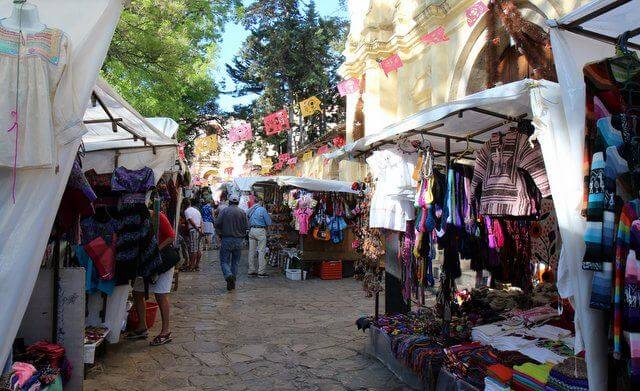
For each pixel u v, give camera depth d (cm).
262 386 428
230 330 621
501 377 314
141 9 879
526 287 492
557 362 320
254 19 2286
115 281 486
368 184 584
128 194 498
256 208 1123
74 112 254
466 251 441
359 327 532
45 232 253
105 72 896
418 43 1050
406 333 456
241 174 3152
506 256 482
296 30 2234
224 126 2416
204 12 988
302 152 2042
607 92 244
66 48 252
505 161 365
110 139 537
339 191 1092
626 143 232
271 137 2544
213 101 2280
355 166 1379
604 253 229
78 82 259
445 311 432
